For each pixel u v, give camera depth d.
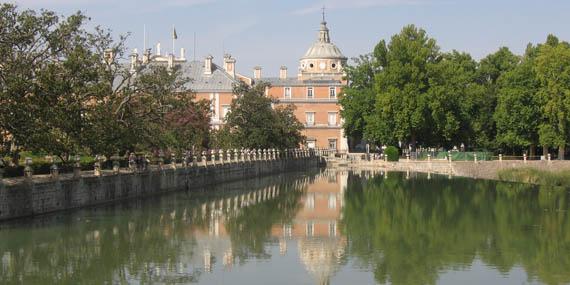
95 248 38.16
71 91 48.81
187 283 30.48
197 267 33.62
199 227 46.12
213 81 167.38
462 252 37.31
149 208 56.09
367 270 32.94
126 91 64.50
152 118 68.81
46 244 38.97
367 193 72.19
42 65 47.78
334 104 173.38
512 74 113.06
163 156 76.56
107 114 57.16
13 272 32.44
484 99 124.12
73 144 51.38
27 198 46.94
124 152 69.56
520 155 125.12
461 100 121.56
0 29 44.81
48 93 45.56
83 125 51.56
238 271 32.75
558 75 105.62
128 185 62.03
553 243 39.84
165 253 37.00
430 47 124.62
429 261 34.91
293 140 133.00
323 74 185.00
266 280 30.98
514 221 48.81
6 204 44.91
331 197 67.94
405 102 116.81
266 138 114.31
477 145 128.75
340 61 192.00
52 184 49.78
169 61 162.88
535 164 102.56
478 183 84.81
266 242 40.62
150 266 33.81
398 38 123.12
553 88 104.56
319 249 38.25
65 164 55.16
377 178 98.44
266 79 177.38
